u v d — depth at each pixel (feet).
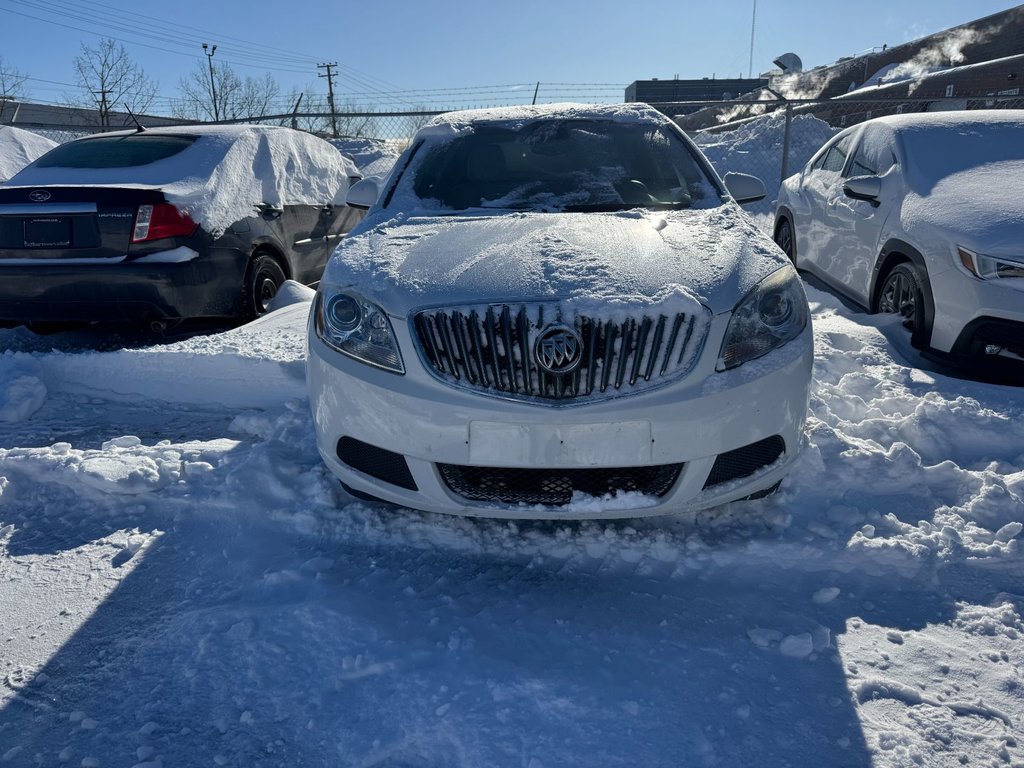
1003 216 11.92
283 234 17.42
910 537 7.70
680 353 6.97
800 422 7.62
